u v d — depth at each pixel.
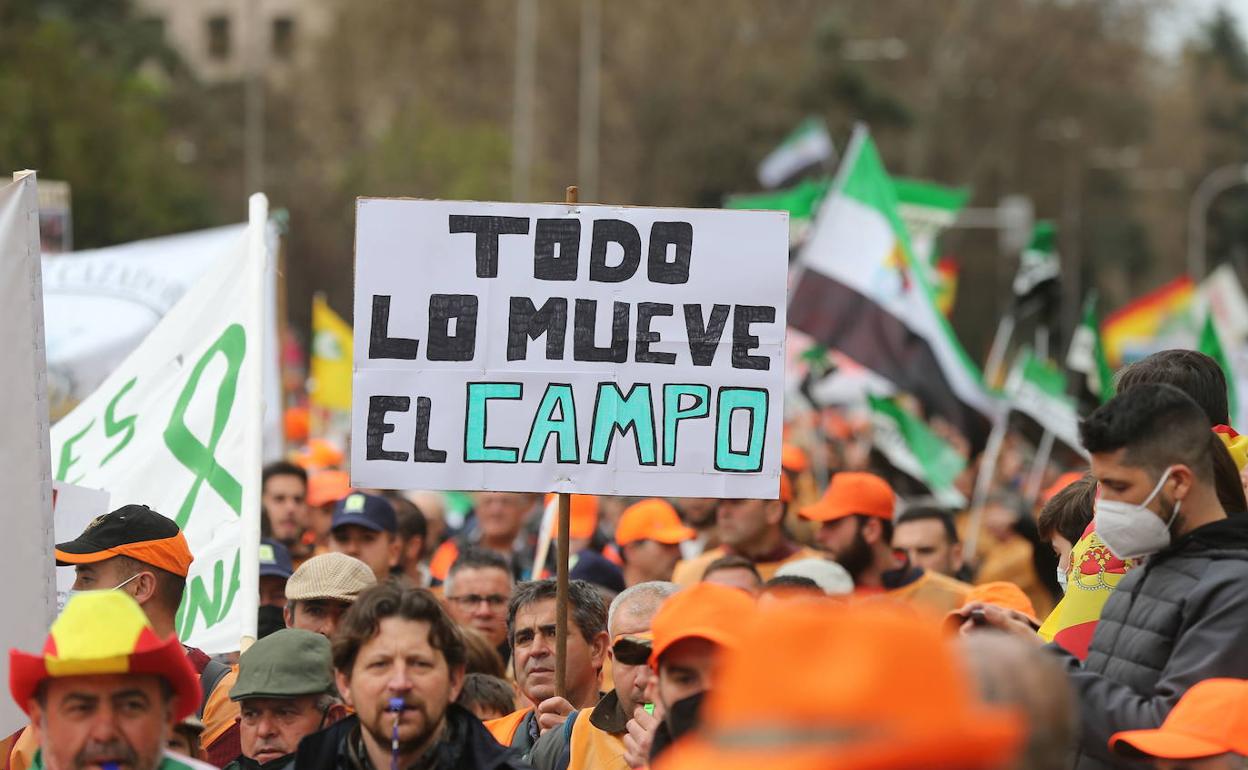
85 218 128.62
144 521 20.52
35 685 14.41
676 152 198.12
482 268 22.30
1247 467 18.55
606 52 199.38
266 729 19.36
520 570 37.31
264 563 27.23
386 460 22.16
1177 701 15.07
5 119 123.31
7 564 19.11
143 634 14.32
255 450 24.67
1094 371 48.03
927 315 44.03
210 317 26.22
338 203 192.62
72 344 41.38
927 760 7.27
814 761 7.20
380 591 16.97
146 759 14.38
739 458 22.30
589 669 23.09
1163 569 15.97
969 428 44.59
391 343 22.20
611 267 22.36
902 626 7.38
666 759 14.96
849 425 71.31
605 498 47.84
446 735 17.14
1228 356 63.28
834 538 31.91
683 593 15.35
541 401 22.27
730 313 22.38
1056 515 20.36
